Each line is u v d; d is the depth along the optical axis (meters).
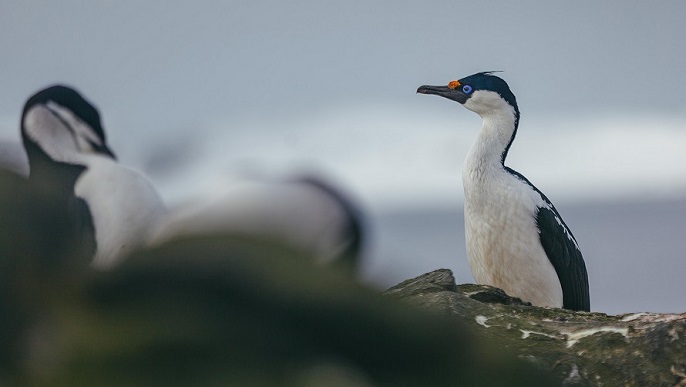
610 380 14.69
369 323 7.70
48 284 7.50
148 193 13.76
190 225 7.73
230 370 6.93
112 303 7.28
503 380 8.22
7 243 7.91
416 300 16.53
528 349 15.20
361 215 7.98
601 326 15.47
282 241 7.62
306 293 7.48
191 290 7.27
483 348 8.46
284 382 6.99
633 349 14.94
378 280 8.30
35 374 7.01
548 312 16.56
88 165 15.60
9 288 7.43
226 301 7.27
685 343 14.79
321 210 7.71
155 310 7.17
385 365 7.70
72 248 8.28
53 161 16.47
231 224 7.64
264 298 7.33
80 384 6.85
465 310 16.11
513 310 16.59
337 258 7.78
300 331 7.38
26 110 17.39
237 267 7.38
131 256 7.55
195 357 6.95
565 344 15.28
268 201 7.75
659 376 14.57
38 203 8.52
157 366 6.90
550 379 8.63
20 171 9.40
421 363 7.84
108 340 7.04
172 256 7.42
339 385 7.20
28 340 7.16
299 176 8.00
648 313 16.31
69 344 7.07
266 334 7.21
